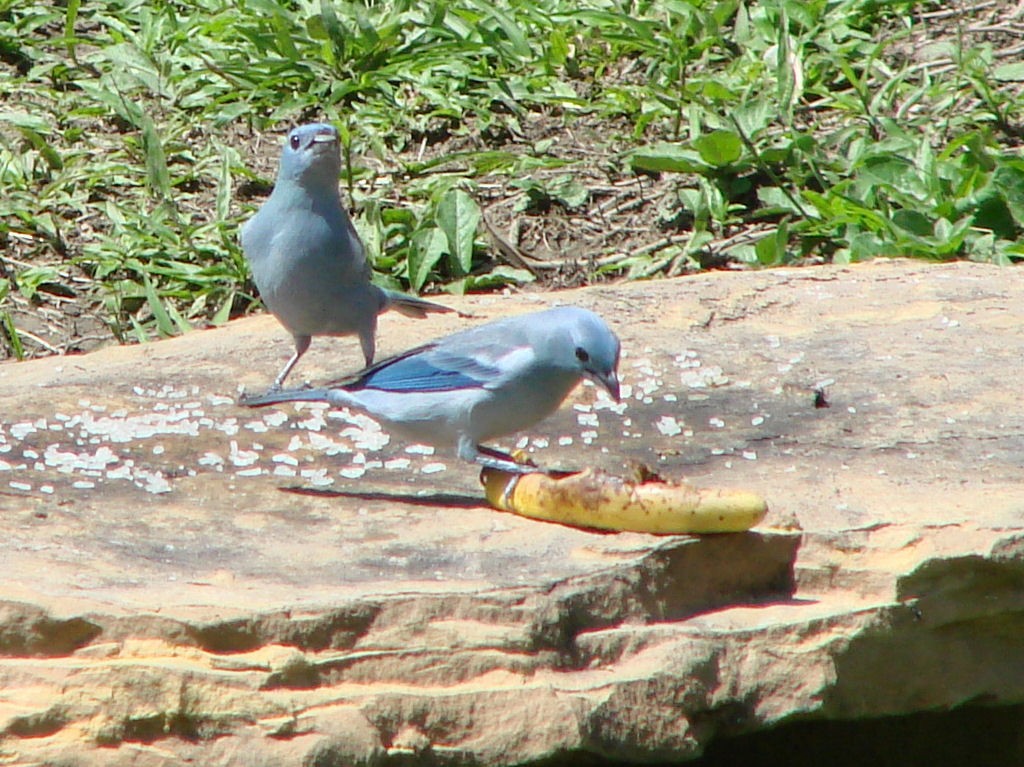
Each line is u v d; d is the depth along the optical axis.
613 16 18.72
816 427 10.22
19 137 16.89
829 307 12.90
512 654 7.37
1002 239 16.16
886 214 16.38
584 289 13.68
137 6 19.25
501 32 18.98
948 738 9.75
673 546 8.00
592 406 10.65
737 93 18.05
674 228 16.56
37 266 15.39
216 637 7.04
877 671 8.17
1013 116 18.19
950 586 8.27
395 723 7.17
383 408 8.81
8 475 9.07
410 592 7.36
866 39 19.34
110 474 9.22
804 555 8.23
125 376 11.32
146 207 16.16
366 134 17.17
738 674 7.80
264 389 11.11
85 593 7.14
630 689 7.49
